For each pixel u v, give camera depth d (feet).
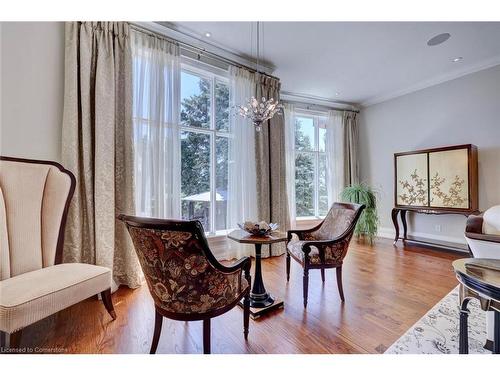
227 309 4.84
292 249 8.30
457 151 12.16
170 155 9.25
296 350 5.14
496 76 11.84
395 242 14.33
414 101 15.02
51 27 7.36
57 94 7.43
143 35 8.71
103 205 7.59
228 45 10.41
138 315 6.46
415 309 6.80
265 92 12.06
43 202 6.23
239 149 11.43
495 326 4.36
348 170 17.34
